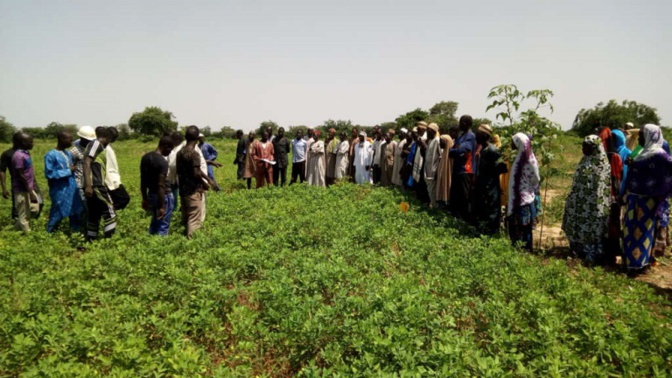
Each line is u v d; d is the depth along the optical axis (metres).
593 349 4.19
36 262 6.43
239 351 4.51
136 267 6.10
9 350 4.05
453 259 6.49
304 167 16.03
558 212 11.44
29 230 8.77
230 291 5.20
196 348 4.49
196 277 5.69
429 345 4.24
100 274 6.07
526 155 7.72
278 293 5.08
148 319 4.56
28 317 4.71
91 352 4.01
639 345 4.20
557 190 15.02
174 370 3.92
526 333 4.31
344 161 15.38
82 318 4.50
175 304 5.28
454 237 8.09
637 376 3.80
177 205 10.41
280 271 5.98
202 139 12.48
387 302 4.63
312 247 7.57
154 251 6.86
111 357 3.94
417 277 6.00
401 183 12.80
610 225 7.70
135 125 78.56
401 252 7.21
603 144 7.99
